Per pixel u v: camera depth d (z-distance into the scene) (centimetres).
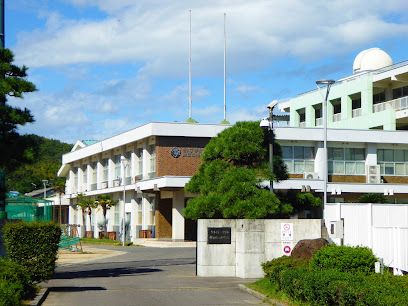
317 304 1305
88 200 6244
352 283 1209
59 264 3100
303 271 1492
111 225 6303
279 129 4888
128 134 5478
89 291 1836
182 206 4975
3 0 2223
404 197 5166
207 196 2367
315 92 6231
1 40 2214
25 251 1795
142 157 5484
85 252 4006
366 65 6253
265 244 2283
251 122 2478
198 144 5006
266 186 2581
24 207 3122
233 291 1834
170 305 1523
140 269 2714
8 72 2081
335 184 4797
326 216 2247
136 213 5712
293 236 2280
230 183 2342
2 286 1377
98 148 6291
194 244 4716
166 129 4903
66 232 5081
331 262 1498
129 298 1664
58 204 7756
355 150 5153
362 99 5700
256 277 2259
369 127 5609
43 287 1878
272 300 1548
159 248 4425
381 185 4919
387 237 1772
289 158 5012
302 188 4503
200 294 1761
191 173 4959
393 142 5088
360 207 1969
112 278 2288
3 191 2189
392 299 1030
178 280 2184
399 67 5353
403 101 5406
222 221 2331
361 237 1944
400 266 1678
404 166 5247
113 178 6188
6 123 2041
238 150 2412
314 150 5069
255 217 2303
